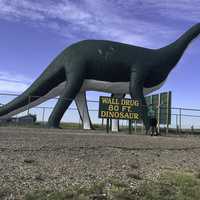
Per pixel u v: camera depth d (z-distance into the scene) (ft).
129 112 100.68
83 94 123.34
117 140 64.85
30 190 30.25
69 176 35.99
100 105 97.86
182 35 125.90
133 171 41.50
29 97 123.44
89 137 66.80
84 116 122.62
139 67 117.80
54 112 113.29
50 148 48.52
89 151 49.49
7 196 28.35
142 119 102.68
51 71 124.06
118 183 34.86
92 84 119.75
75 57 118.62
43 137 60.75
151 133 95.71
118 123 121.60
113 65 117.50
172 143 67.67
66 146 51.21
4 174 33.76
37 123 119.24
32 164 38.96
